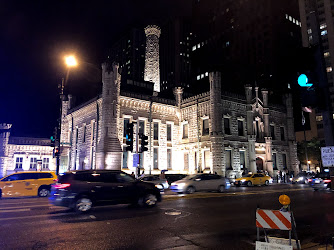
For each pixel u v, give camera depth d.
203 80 100.50
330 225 9.23
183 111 40.94
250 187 28.02
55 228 8.49
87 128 38.62
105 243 6.94
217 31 101.94
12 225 8.89
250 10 95.69
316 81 4.96
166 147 38.94
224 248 6.68
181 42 129.12
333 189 9.49
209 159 35.91
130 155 34.88
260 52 89.75
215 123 35.34
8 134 42.53
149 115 37.75
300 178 35.19
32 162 43.69
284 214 4.95
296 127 84.81
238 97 39.62
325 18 83.62
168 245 6.85
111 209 12.24
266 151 41.03
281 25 94.25
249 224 9.22
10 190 18.20
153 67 51.81
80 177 11.79
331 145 5.36
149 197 12.61
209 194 19.00
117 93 34.06
